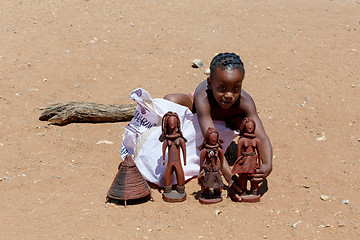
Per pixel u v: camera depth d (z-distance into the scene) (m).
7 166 3.29
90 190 3.13
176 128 3.05
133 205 3.04
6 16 5.49
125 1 6.12
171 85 4.20
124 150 3.37
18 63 4.45
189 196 3.12
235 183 3.09
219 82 3.05
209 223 2.94
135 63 4.52
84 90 4.11
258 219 2.96
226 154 3.47
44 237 2.83
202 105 3.20
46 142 3.53
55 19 5.44
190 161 3.26
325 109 3.88
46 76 4.28
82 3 5.95
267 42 5.00
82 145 3.51
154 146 3.23
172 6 6.04
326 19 5.74
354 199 3.08
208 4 6.20
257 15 5.86
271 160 3.12
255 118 3.22
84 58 4.57
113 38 5.00
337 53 4.70
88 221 2.93
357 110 3.86
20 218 2.93
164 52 4.71
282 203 3.06
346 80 4.26
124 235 2.86
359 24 5.53
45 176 3.22
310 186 3.18
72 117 3.72
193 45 4.88
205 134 2.99
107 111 3.75
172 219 2.95
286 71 4.42
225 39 5.07
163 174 3.16
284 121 3.76
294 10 6.08
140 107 3.30
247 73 4.39
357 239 2.84
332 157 3.39
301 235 2.87
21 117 3.77
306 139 3.57
